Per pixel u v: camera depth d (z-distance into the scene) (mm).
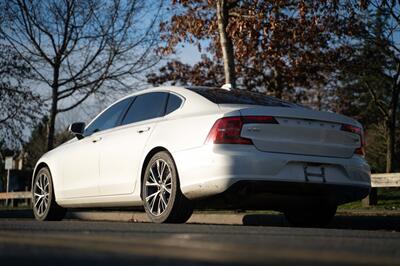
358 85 25266
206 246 2854
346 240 3531
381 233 4465
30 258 2527
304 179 5316
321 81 18875
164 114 6012
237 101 5766
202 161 5230
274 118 5336
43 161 7723
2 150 17703
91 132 7109
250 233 4016
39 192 7781
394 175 10109
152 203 5809
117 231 3971
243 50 11172
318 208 6191
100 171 6605
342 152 5637
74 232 3812
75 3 14172
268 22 10992
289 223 6668
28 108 15781
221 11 11336
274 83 18531
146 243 2980
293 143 5359
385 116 22594
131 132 6262
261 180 5141
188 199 5469
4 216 12742
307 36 12852
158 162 5770
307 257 2480
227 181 5082
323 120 5562
